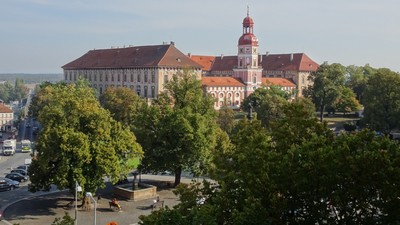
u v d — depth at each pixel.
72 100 71.62
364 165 31.05
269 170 34.12
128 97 144.88
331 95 167.00
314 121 38.16
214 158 41.94
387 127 127.75
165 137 81.50
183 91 88.62
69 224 33.34
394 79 128.25
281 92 168.62
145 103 87.44
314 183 32.22
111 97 147.38
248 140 40.59
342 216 34.38
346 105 175.25
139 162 82.12
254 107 159.38
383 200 31.70
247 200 32.97
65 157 65.75
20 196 78.25
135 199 76.19
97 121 69.94
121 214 67.88
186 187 40.44
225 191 36.75
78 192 64.50
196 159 81.56
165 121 81.50
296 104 39.72
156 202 72.69
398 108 126.06
